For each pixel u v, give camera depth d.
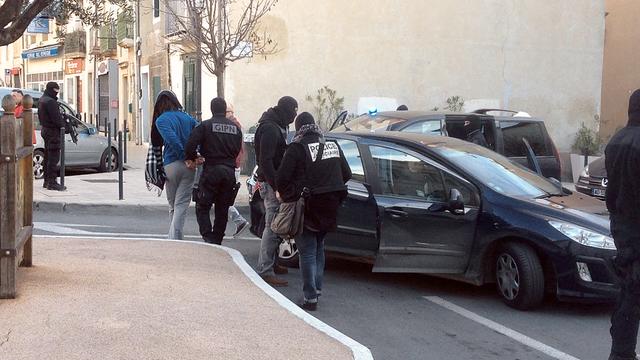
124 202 12.49
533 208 7.20
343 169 7.00
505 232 7.16
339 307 7.16
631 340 5.33
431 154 7.86
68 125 15.13
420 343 6.16
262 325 5.48
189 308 5.77
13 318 5.19
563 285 6.91
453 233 7.48
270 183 7.23
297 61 18.47
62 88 36.31
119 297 5.91
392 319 6.82
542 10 21.00
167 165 8.66
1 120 5.38
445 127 11.76
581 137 21.16
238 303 6.04
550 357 5.92
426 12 19.72
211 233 8.63
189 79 20.30
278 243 7.85
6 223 5.53
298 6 18.38
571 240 6.89
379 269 7.77
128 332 5.07
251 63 18.02
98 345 4.79
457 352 5.96
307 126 6.73
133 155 22.25
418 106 19.81
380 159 8.05
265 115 7.50
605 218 7.20
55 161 13.69
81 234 10.29
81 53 33.28
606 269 6.82
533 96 21.09
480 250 7.35
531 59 20.98
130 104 27.86
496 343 6.21
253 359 4.77
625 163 5.20
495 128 12.20
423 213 7.58
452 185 7.62
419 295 7.70
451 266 7.53
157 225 11.42
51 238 8.45
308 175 6.63
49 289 5.96
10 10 7.02
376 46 19.27
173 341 4.97
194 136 8.28
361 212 7.86
